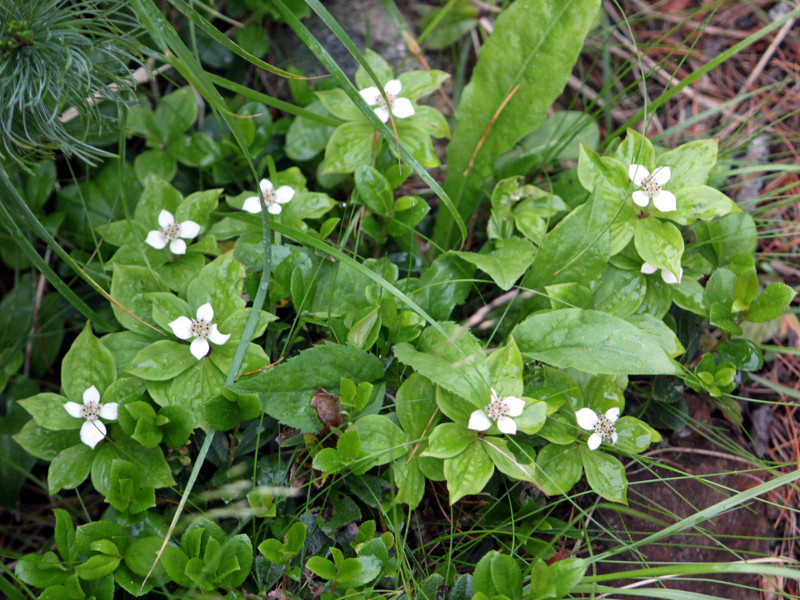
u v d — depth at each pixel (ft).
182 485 1.20
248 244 1.25
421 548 1.17
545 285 1.24
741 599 1.24
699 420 1.36
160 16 1.06
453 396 1.11
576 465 1.14
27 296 1.46
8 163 1.27
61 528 1.10
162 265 1.27
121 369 1.19
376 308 1.18
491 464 1.07
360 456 1.10
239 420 1.14
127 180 1.47
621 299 1.23
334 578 1.05
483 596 1.02
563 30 1.35
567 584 1.02
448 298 1.25
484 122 1.43
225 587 1.07
